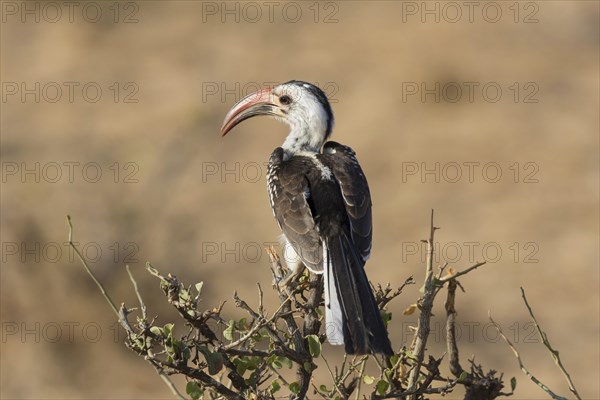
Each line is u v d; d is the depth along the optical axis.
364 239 8.77
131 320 16.39
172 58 30.48
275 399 7.40
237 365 6.95
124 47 31.34
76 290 16.67
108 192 20.92
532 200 22.05
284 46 30.89
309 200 8.88
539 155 24.08
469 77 28.09
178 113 26.61
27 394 15.05
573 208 21.73
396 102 26.80
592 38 30.72
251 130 25.73
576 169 23.44
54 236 17.89
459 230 20.78
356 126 25.58
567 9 31.67
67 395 15.06
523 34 30.69
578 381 15.54
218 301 17.64
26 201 19.41
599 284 18.61
